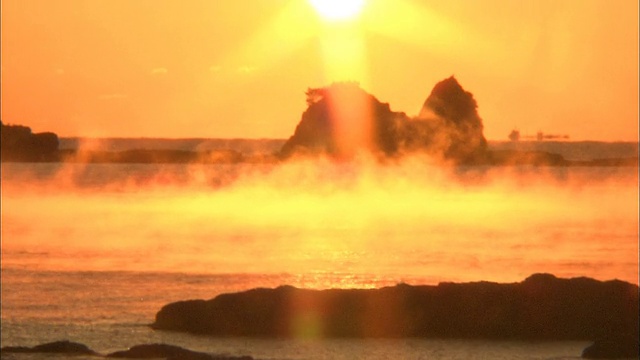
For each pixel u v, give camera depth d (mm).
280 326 102250
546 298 103500
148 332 104188
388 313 102688
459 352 94188
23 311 119125
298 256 196500
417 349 95312
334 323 101875
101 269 166250
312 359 91000
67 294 133625
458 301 103625
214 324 103312
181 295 136000
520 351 95000
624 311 103125
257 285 148750
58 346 79688
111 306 123812
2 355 76125
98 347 97375
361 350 94562
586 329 101875
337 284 150750
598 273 175375
